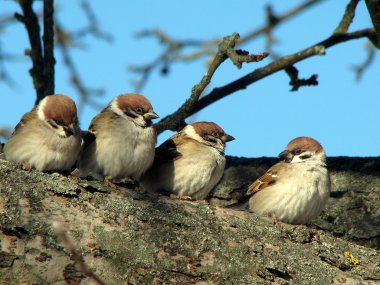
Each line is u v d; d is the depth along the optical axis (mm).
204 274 7477
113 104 11562
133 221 7648
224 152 12359
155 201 8109
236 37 12125
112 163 11164
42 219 7199
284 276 7871
